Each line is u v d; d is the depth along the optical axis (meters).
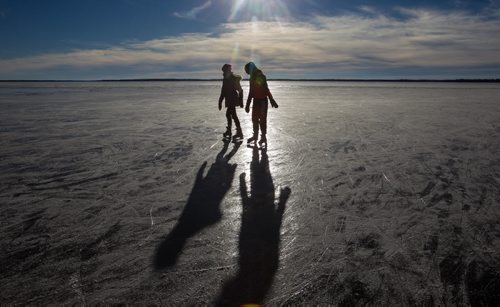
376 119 10.92
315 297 2.19
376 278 2.37
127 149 6.45
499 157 5.68
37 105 16.62
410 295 2.20
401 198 3.85
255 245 2.83
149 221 3.29
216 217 3.38
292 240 2.91
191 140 7.33
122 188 4.24
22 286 2.31
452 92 33.25
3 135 7.99
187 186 4.31
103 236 3.00
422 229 3.09
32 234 3.04
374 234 3.01
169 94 29.25
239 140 7.33
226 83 7.34
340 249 2.76
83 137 7.71
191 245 2.83
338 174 4.78
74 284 2.32
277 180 4.54
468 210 3.50
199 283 2.32
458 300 2.15
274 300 2.16
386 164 5.27
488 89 42.66
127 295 2.21
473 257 2.62
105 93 30.98
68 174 4.83
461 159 5.55
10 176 4.75
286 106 16.44
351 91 37.84
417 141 7.11
